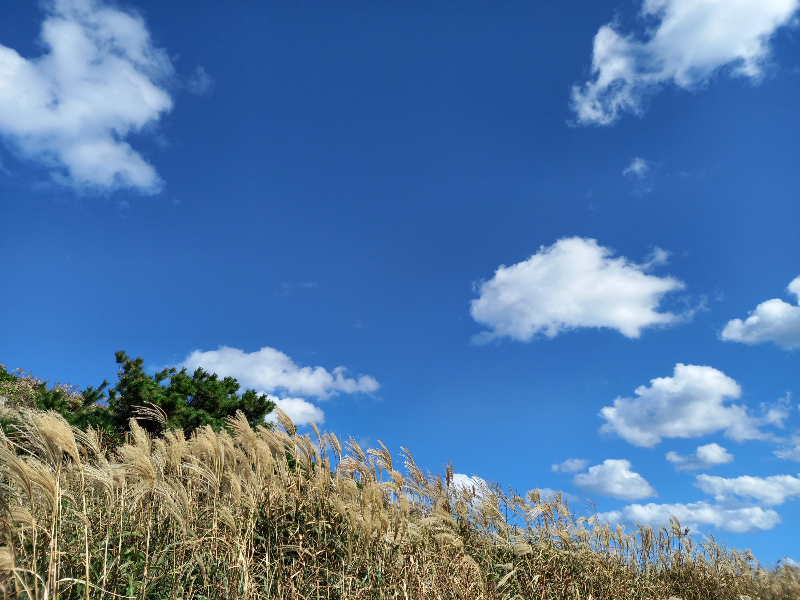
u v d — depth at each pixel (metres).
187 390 13.26
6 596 3.65
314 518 6.86
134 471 5.18
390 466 8.03
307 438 7.91
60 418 4.46
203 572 5.12
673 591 9.64
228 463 6.98
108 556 4.87
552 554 8.48
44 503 4.24
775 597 10.40
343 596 5.52
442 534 7.36
